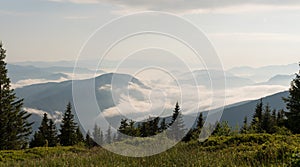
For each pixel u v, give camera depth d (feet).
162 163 30.25
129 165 28.99
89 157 35.32
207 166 29.37
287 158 28.58
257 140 39.60
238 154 33.27
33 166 32.99
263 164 28.19
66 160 34.12
